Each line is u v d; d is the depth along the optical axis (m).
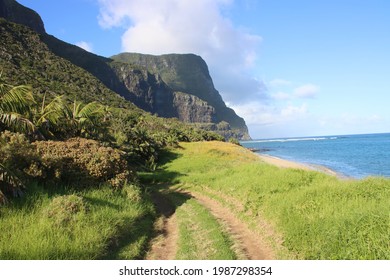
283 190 12.86
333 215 8.20
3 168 9.40
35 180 11.56
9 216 8.47
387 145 94.00
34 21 192.75
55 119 18.81
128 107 111.94
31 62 91.19
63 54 188.12
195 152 44.75
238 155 43.34
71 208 9.49
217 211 13.62
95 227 8.88
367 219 6.97
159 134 50.59
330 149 87.31
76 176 13.20
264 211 10.98
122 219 10.30
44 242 7.35
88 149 14.95
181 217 13.04
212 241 9.23
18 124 13.88
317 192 10.88
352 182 11.74
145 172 30.64
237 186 15.48
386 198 9.23
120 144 32.34
